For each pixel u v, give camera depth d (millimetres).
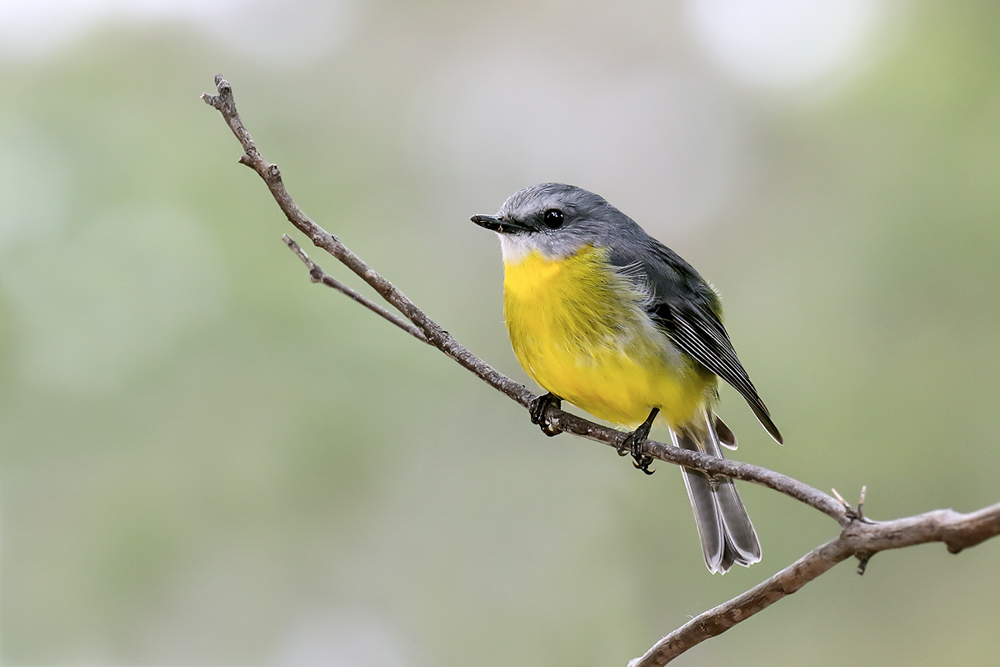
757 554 8250
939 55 12555
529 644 11508
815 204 13320
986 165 12055
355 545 11711
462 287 12992
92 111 12656
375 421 11898
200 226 12164
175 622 11234
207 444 11547
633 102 14711
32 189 11961
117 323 11594
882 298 12219
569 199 8305
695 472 8570
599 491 12133
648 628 11680
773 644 11672
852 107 13203
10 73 12703
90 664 11016
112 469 11359
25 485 11203
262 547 11562
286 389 11766
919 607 11594
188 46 13375
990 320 11844
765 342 12484
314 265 7266
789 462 11875
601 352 7895
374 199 13305
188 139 12711
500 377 7582
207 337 11680
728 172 14172
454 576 11734
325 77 13859
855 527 4730
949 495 11641
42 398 11336
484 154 14211
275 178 7062
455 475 11961
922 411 11805
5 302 11383
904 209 12312
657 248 8930
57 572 11117
